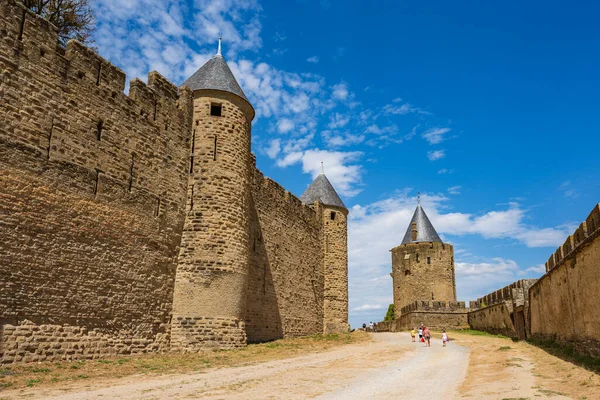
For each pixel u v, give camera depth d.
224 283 19.89
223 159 21.14
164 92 19.94
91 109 16.20
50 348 13.68
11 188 13.27
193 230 19.91
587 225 14.40
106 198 16.30
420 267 56.88
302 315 31.25
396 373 14.22
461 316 46.53
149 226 18.06
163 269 18.53
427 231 58.75
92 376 12.35
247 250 21.52
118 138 17.17
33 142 14.06
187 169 20.58
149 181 18.38
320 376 13.25
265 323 26.41
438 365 16.42
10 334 12.73
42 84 14.59
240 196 21.48
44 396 9.59
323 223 36.75
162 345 17.91
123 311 16.41
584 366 12.83
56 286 14.15
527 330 27.14
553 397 9.32
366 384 11.98
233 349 19.38
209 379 12.24
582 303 14.79
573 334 16.05
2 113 13.34
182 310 18.84
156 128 19.12
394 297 59.19
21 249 13.30
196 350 18.48
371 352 21.19
